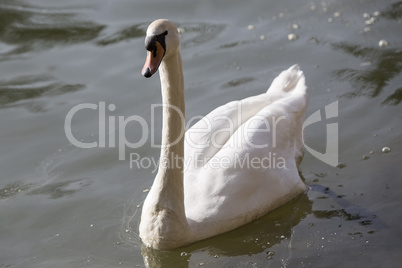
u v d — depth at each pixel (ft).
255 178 30.25
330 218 30.25
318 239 28.73
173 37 24.64
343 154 34.88
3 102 40.96
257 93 40.37
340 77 41.52
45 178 34.19
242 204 29.73
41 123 38.93
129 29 48.83
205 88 41.34
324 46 45.29
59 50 46.78
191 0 52.60
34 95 41.65
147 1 52.65
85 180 33.96
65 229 30.37
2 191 33.27
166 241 28.07
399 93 39.04
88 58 45.60
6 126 38.70
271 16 50.03
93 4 52.54
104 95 41.37
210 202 29.25
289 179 31.73
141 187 33.32
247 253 28.17
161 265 27.76
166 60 25.31
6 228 30.58
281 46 45.80
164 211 27.81
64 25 49.47
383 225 29.22
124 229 30.19
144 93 41.55
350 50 44.34
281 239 29.01
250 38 47.11
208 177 29.76
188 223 28.45
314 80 41.52
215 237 29.35
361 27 47.09
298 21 48.88
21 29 49.08
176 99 26.30
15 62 45.39
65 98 41.24
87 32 48.65
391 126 36.42
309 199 31.89
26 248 29.17
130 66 44.42
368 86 40.19
